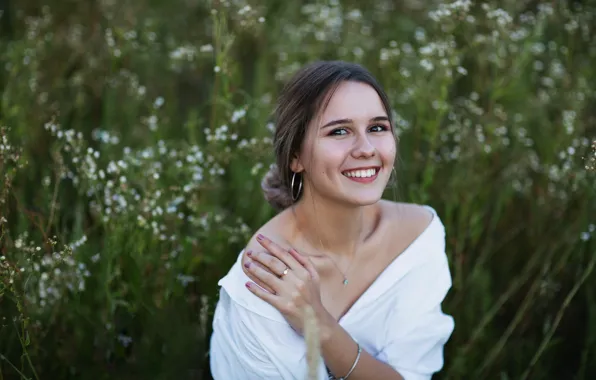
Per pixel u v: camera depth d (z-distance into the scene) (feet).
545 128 12.46
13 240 9.64
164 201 9.92
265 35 15.43
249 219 11.50
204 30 16.22
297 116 7.13
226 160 10.24
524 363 9.87
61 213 10.78
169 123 13.01
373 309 7.66
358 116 6.95
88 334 9.06
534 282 10.60
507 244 11.48
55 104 12.79
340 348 7.05
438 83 11.47
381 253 7.80
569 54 12.88
